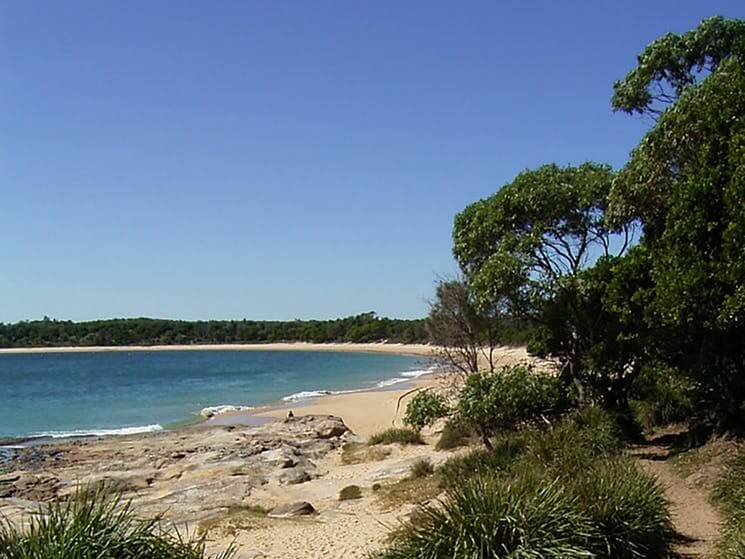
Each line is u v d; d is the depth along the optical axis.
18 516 13.40
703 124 12.18
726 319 10.91
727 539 8.40
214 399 52.19
